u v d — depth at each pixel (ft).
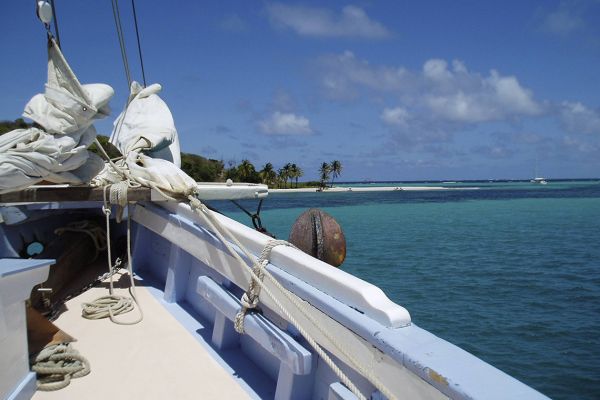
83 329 11.80
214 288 10.57
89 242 16.78
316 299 7.47
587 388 32.83
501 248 90.22
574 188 549.95
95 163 13.23
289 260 8.51
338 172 510.17
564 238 106.11
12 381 7.98
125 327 11.92
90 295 14.29
